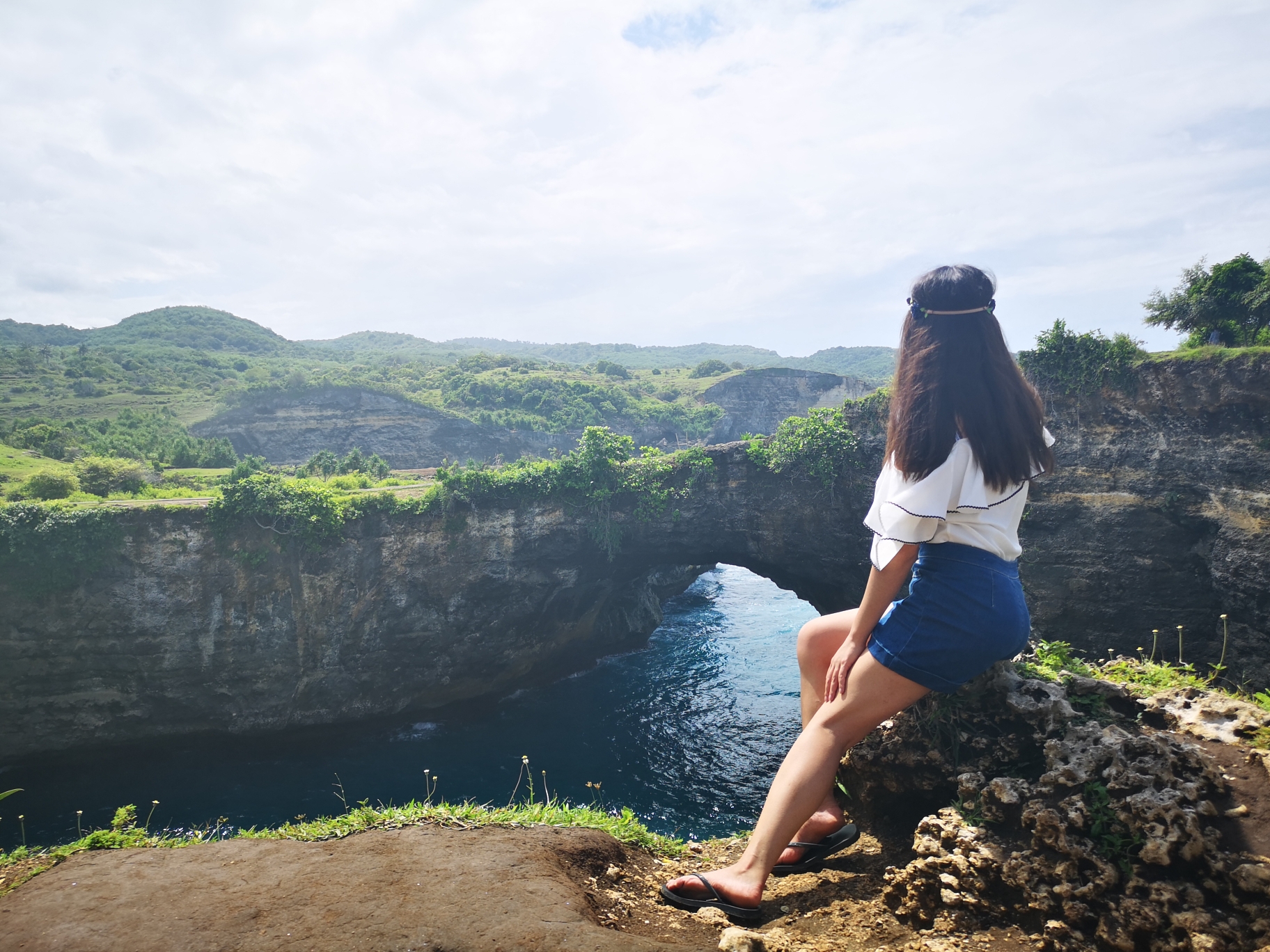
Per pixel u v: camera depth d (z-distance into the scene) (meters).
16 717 34.53
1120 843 3.21
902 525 3.11
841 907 3.68
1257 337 40.53
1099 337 37.06
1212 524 34.53
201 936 3.15
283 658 36.88
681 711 40.53
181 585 35.44
